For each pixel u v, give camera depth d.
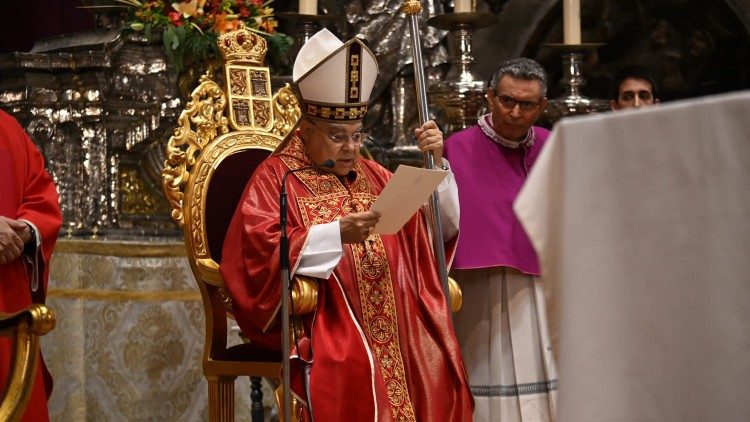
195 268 11.22
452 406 10.38
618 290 5.14
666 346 5.03
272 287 9.95
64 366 14.19
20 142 11.39
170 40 13.95
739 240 4.84
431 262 10.92
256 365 11.07
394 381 10.14
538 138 11.95
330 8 16.27
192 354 14.30
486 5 17.34
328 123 10.55
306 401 9.72
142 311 14.08
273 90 15.43
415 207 9.86
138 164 15.14
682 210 4.98
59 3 18.59
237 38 12.09
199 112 11.59
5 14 18.66
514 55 17.25
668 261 5.02
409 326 10.48
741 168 4.83
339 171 10.73
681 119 4.98
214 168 11.41
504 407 11.55
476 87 14.30
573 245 5.21
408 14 11.13
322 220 10.40
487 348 11.66
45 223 11.03
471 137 11.91
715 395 4.89
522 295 11.56
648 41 17.61
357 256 10.43
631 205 5.12
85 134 14.80
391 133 16.36
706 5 17.34
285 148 10.85
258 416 11.84
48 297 14.30
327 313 10.18
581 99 15.59
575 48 15.55
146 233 15.01
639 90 13.84
